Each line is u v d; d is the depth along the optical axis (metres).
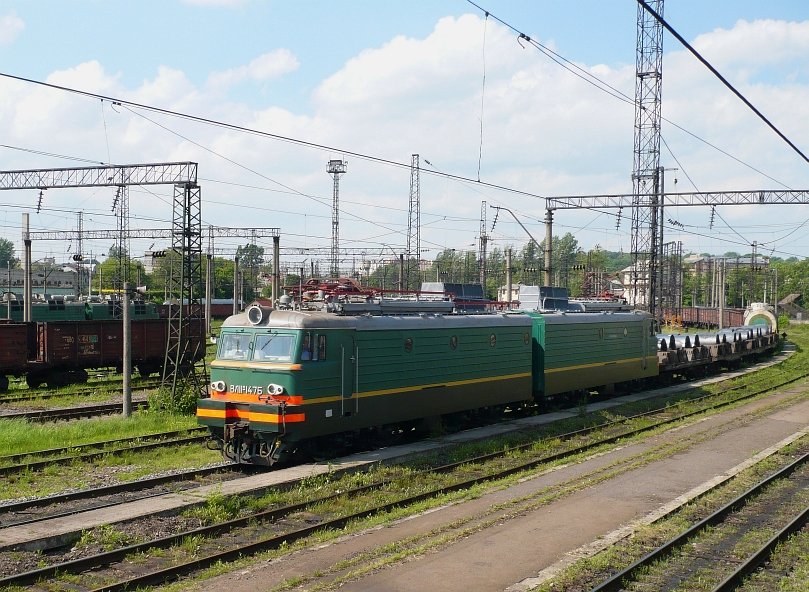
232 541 12.90
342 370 18.97
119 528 13.15
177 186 30.12
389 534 12.91
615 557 11.65
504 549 11.92
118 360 39.09
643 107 47.09
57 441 21.12
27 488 16.28
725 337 45.50
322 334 18.52
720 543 12.82
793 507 15.14
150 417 24.98
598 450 20.88
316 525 13.41
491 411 25.70
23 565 11.40
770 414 27.17
